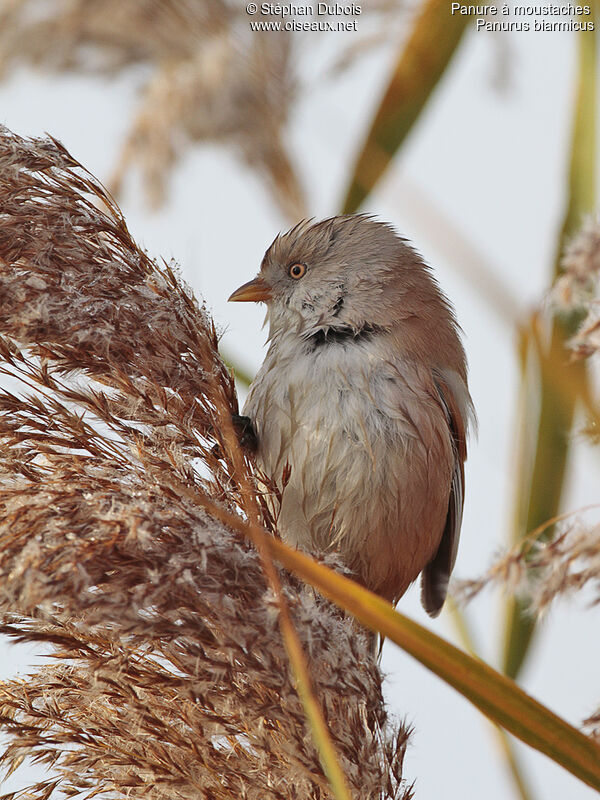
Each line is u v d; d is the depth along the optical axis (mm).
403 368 2707
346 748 2629
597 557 2615
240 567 2627
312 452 2699
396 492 2701
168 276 2656
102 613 2615
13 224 2645
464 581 2619
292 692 2627
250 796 2633
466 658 2605
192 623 2623
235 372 2707
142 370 2648
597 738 2623
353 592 2607
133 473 2637
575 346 2617
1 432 2641
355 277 2717
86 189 2650
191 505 2633
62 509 2623
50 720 2635
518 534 2670
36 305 2641
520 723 2605
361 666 2631
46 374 2645
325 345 2709
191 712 2635
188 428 2648
